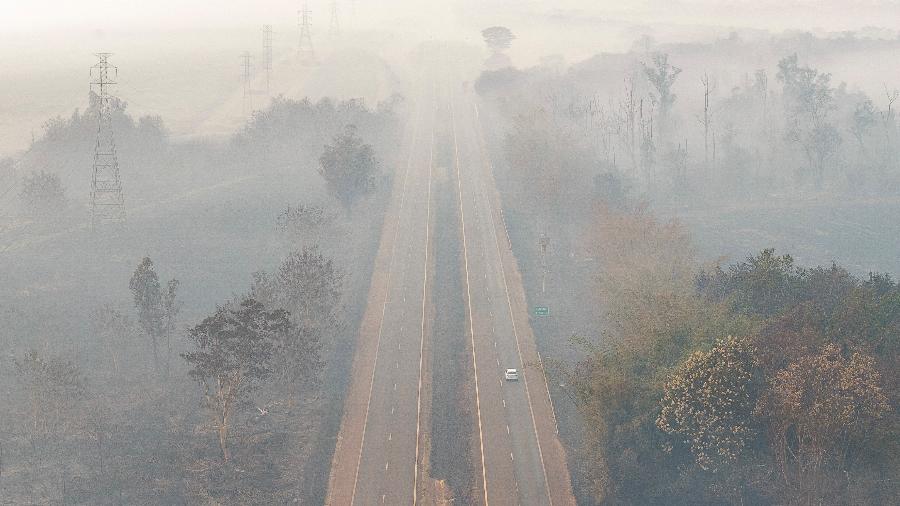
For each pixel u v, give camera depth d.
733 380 76.56
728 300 92.12
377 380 112.56
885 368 76.50
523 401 106.88
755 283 96.50
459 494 87.38
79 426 98.06
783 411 72.12
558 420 101.94
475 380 112.56
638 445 81.81
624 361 87.62
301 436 98.62
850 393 70.62
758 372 78.00
